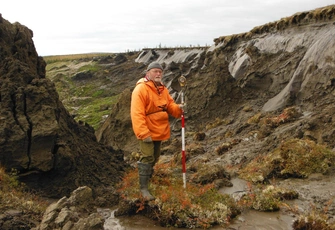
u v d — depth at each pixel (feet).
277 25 69.05
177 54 157.79
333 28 51.70
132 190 21.36
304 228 17.84
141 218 19.35
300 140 29.68
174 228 18.25
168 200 19.27
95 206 21.62
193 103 67.36
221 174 27.20
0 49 27.20
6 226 17.33
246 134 45.14
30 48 31.07
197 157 41.96
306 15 61.57
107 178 26.45
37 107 24.82
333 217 19.07
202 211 18.76
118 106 65.36
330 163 27.07
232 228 18.24
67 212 17.87
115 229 18.13
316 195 22.53
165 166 27.84
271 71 60.34
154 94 19.69
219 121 58.23
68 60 269.44
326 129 31.86
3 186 21.79
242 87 63.98
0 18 28.84
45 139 24.11
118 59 219.00
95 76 188.14
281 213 20.22
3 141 23.21
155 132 19.85
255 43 73.82
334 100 41.14
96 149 29.53
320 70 46.78
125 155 56.18
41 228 17.07
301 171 26.78
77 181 24.64
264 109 54.70
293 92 49.65
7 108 24.34
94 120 104.42
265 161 29.66
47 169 23.98
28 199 21.45
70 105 144.46
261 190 23.31
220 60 70.79
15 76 25.62
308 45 56.44
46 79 26.94
